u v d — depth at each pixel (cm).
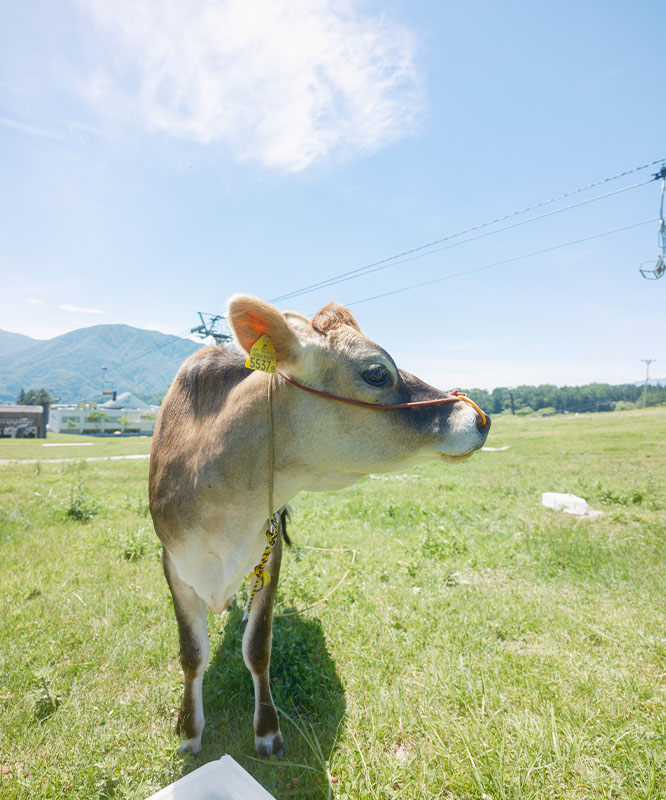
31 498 1154
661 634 421
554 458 1962
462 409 280
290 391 280
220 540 297
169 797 242
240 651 407
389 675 383
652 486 1060
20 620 473
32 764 294
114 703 350
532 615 466
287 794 277
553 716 312
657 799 259
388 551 686
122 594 536
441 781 279
